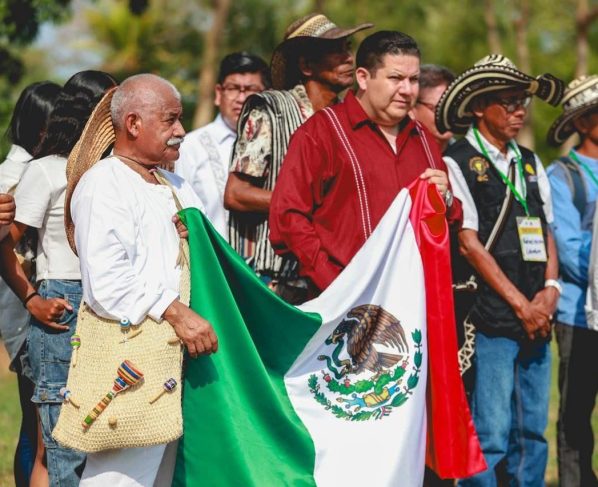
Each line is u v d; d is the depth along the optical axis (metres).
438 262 6.36
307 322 6.07
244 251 7.49
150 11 29.62
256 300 5.96
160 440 5.39
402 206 6.34
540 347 7.42
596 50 33.19
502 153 7.48
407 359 6.26
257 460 5.75
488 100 7.38
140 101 5.66
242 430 5.72
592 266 7.56
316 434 6.05
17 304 6.61
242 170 7.26
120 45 29.50
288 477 5.84
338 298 6.19
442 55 31.78
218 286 5.75
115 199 5.48
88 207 5.46
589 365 7.98
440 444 6.32
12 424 10.44
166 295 5.48
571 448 8.00
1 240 6.11
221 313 5.75
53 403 6.09
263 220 7.32
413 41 6.62
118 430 5.39
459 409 6.35
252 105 7.36
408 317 6.30
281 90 7.59
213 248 5.80
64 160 6.28
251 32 30.05
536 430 7.44
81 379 5.50
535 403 7.43
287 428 5.89
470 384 7.36
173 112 5.71
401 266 6.33
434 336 6.35
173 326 5.48
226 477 5.65
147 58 29.39
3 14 13.55
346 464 6.02
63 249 6.20
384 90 6.54
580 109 8.14
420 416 6.21
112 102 5.74
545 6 32.06
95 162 5.79
